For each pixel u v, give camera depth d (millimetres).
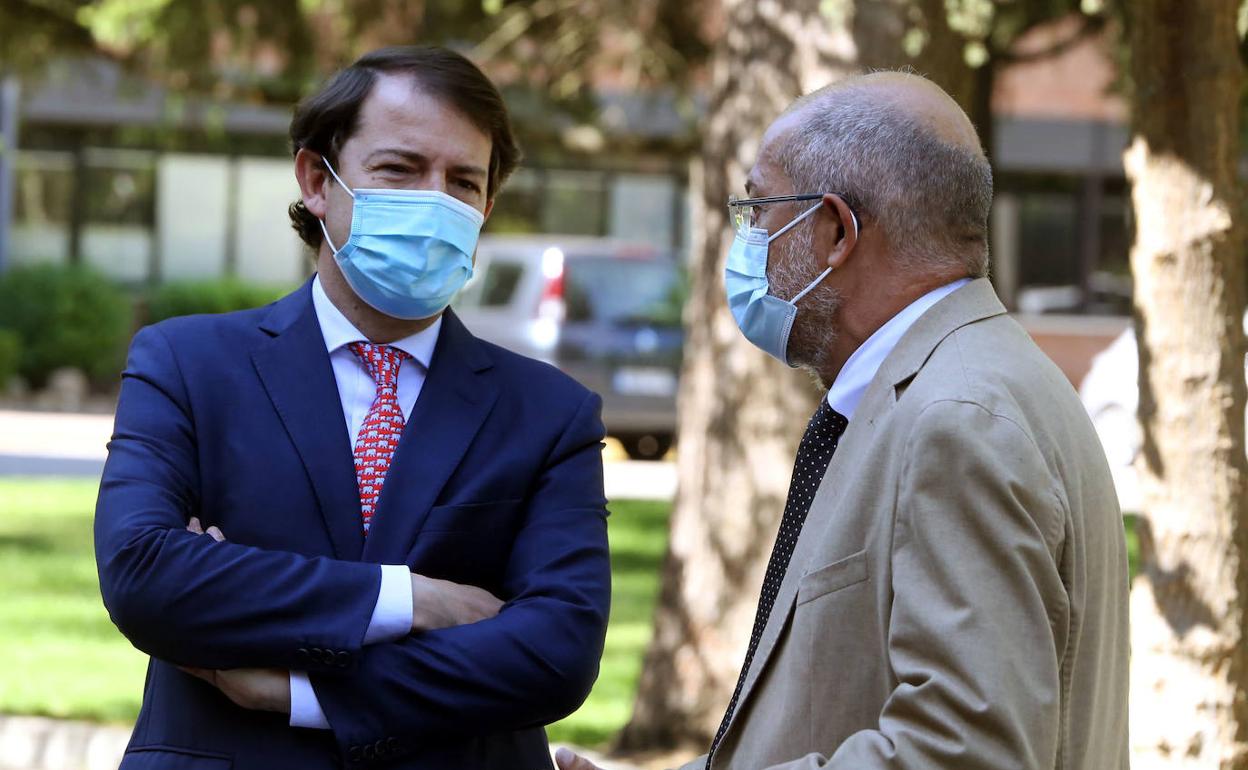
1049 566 2861
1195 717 5668
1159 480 5746
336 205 3730
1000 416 2934
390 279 3650
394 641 3467
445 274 3689
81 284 28312
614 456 23625
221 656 3369
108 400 28156
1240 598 5688
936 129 3240
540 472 3756
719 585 8469
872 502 3045
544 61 15203
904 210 3227
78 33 15047
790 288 3336
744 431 8453
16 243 30031
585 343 22000
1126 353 18828
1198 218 5672
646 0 15023
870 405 3160
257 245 30719
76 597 12547
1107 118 29891
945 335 3137
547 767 3750
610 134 16812
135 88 17203
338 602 3416
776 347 3441
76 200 30156
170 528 3428
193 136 25391
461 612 3533
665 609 8672
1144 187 5773
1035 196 30203
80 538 15211
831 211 3279
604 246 22562
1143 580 5805
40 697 9258
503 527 3686
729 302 3516
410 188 3705
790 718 3088
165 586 3357
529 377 3848
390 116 3709
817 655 3062
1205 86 5660
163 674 3547
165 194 30469
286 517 3535
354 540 3559
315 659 3379
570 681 3561
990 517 2850
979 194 3252
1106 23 11758
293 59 14688
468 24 15047
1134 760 5777
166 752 3455
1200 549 5672
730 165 8492
